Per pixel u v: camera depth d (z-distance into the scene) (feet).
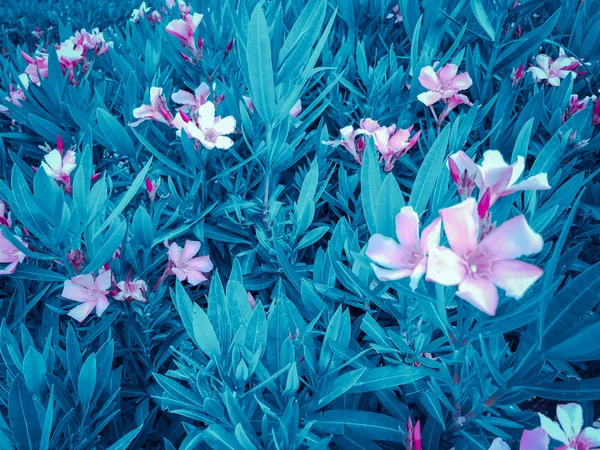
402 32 2.23
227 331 1.06
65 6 4.15
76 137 1.81
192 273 1.46
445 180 1.09
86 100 1.82
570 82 1.66
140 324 1.46
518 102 1.96
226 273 1.70
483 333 0.89
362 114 1.81
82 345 1.39
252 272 1.63
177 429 1.47
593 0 2.13
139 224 1.34
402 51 2.14
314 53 1.37
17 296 1.54
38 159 1.91
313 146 1.85
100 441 1.44
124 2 4.23
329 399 1.05
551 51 2.11
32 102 1.79
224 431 1.00
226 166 1.69
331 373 1.09
